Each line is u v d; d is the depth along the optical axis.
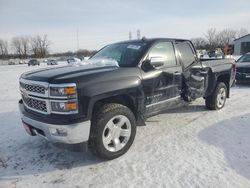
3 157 3.86
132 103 3.92
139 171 3.33
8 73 24.09
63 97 3.14
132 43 4.63
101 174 3.30
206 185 2.95
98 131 3.43
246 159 3.54
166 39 4.68
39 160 3.75
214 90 5.86
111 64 3.99
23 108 3.89
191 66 5.02
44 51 108.06
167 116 5.62
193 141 4.21
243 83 10.38
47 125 3.27
